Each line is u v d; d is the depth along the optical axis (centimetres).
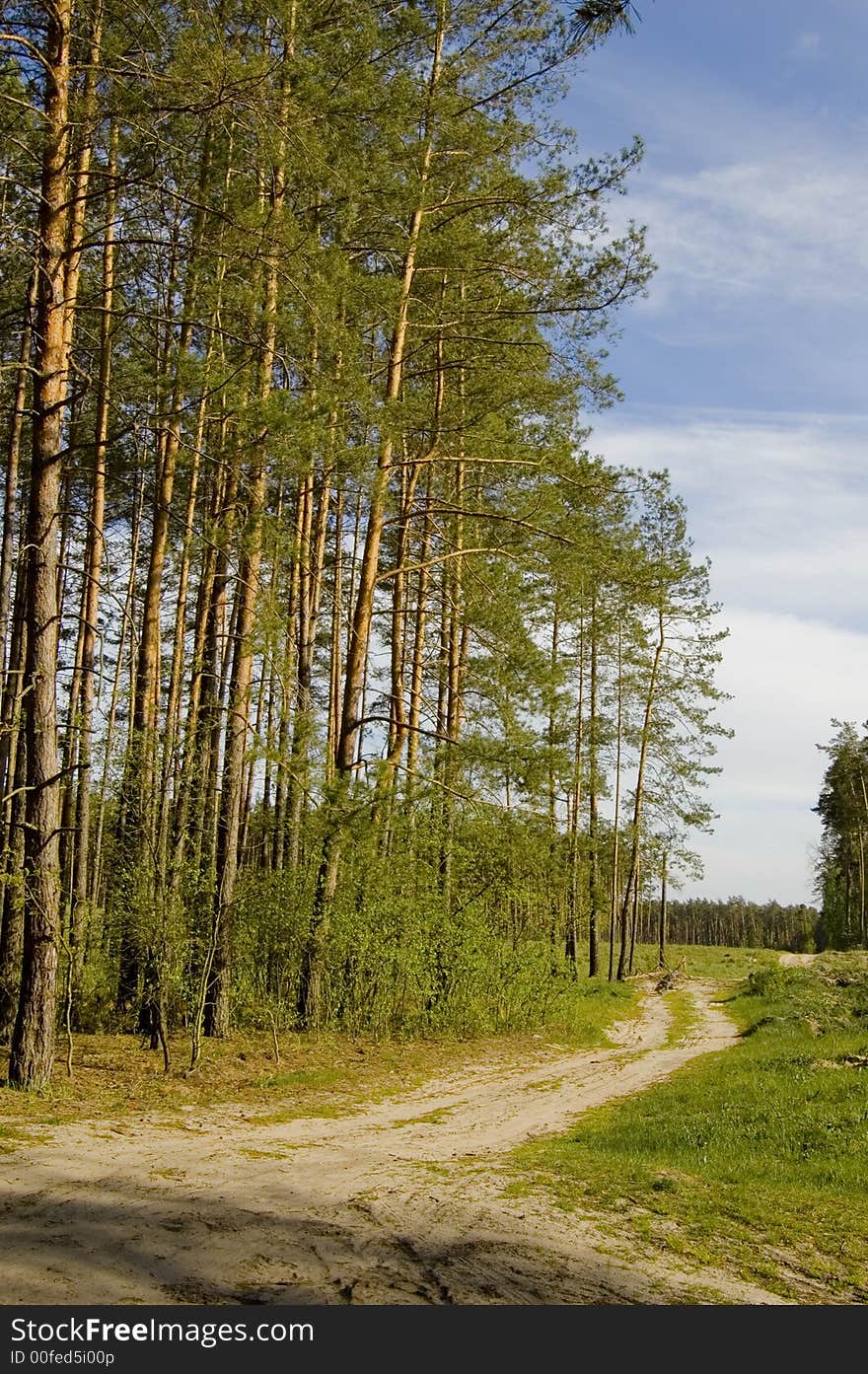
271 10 1284
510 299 1691
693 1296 585
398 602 2139
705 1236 707
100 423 1616
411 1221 676
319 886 1590
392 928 1709
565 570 1658
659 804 3688
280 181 1456
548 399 1842
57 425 1080
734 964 5103
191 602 2156
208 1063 1325
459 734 1920
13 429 1545
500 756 1691
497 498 1964
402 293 1639
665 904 4506
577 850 2083
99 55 1069
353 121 1458
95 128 1100
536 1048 1952
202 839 1636
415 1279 566
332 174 1414
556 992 2227
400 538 2055
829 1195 823
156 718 1521
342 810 1547
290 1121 1078
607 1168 902
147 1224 616
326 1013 1677
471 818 1803
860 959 3212
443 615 1966
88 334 1612
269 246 1242
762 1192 830
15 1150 788
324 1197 721
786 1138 1018
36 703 1052
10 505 1535
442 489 2112
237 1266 558
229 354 1500
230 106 1050
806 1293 608
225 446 1349
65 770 1047
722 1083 1395
